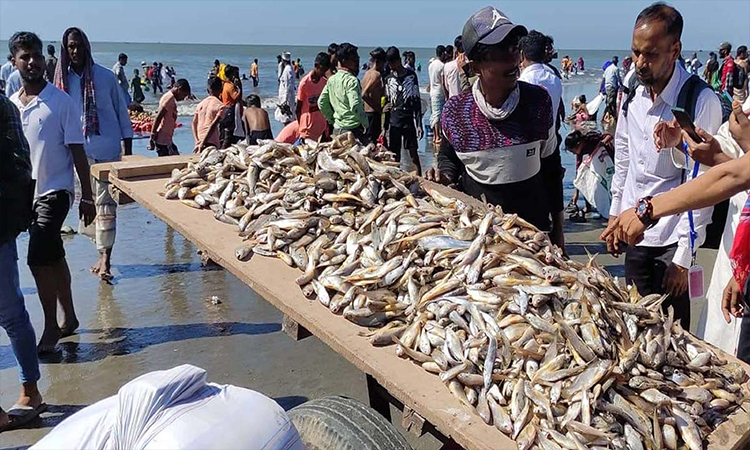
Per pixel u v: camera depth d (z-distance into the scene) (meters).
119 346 4.81
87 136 5.80
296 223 3.24
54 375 4.41
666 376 2.30
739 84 16.09
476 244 2.75
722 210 3.58
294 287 2.89
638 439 1.98
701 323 3.59
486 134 3.64
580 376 2.11
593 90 31.17
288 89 14.12
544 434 1.96
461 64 9.26
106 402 1.79
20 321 3.82
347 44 8.31
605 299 2.51
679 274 3.44
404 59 14.45
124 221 7.92
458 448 2.35
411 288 2.68
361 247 3.04
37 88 4.57
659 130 3.08
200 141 8.68
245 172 3.94
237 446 1.59
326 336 2.52
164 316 5.32
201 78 39.84
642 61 3.35
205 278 6.14
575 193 7.91
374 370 2.28
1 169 3.71
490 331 2.30
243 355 4.70
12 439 3.77
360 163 3.63
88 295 5.70
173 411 1.62
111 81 5.91
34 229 4.54
